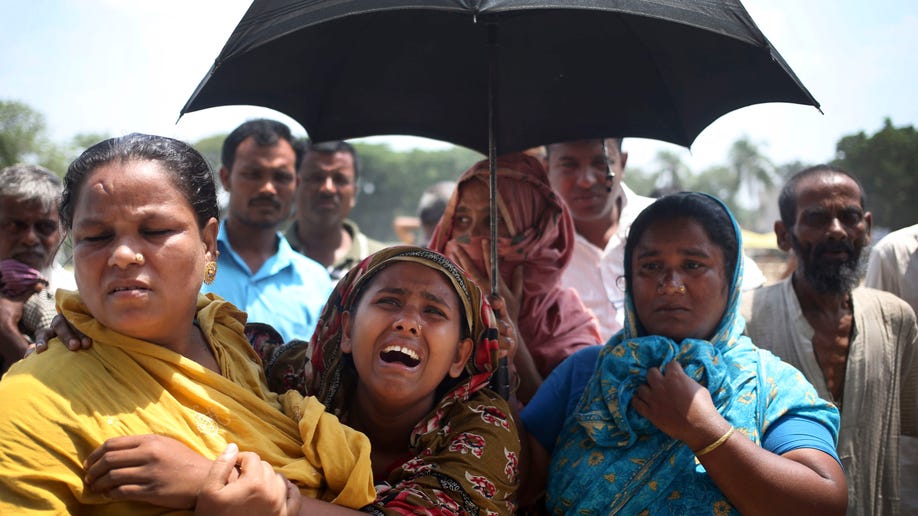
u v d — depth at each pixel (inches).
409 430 102.9
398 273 99.9
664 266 109.1
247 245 193.5
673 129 133.0
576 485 104.9
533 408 118.2
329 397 103.7
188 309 85.0
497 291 122.0
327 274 203.2
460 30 126.9
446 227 137.6
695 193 113.8
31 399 75.3
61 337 83.3
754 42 93.2
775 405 104.7
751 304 153.6
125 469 72.6
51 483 73.3
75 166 82.7
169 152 84.5
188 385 81.8
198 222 85.7
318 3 93.4
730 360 108.2
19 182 149.3
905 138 619.5
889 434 143.9
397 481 96.0
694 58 118.2
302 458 86.6
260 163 191.6
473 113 138.2
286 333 184.9
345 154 245.6
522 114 137.5
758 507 94.3
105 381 79.2
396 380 95.9
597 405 107.0
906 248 174.4
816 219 147.7
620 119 136.6
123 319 79.1
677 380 100.5
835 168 153.9
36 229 150.7
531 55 131.1
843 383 144.7
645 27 119.0
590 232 183.6
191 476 74.5
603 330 177.2
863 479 139.3
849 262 146.7
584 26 124.4
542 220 137.6
